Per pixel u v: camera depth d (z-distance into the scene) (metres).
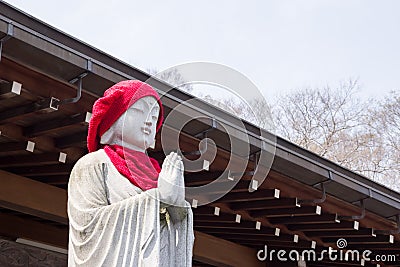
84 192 2.99
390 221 8.20
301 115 22.77
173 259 2.95
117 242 2.84
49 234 8.34
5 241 8.00
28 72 4.84
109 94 3.14
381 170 21.52
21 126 5.84
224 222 8.48
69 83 4.78
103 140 3.16
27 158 6.41
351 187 7.20
